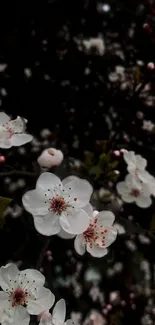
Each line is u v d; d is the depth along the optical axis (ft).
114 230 0.74
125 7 1.36
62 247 1.09
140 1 1.35
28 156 1.02
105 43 1.35
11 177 0.95
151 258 1.23
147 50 1.35
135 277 1.23
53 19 1.30
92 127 1.23
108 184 0.95
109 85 1.28
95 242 0.74
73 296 1.23
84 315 1.22
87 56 1.30
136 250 1.21
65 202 0.72
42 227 0.72
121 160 0.96
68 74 1.28
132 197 0.90
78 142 1.19
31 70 1.25
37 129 1.20
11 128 0.80
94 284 1.25
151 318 1.25
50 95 1.25
